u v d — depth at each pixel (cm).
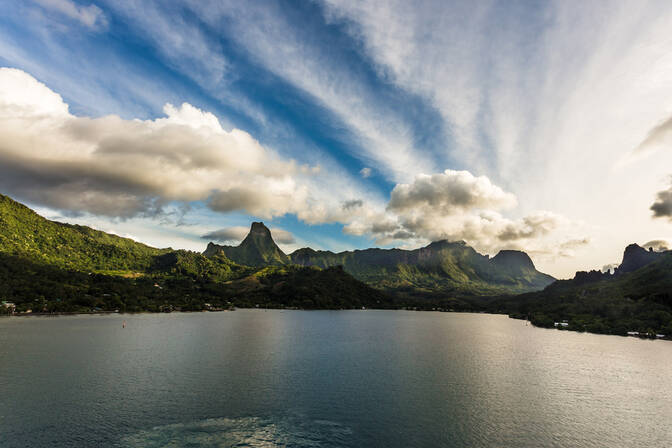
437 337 18350
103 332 16412
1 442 5147
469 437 5766
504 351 14088
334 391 7931
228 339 15412
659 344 16638
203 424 5972
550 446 5531
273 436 5619
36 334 15312
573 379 9581
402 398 7569
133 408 6594
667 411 7106
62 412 6297
